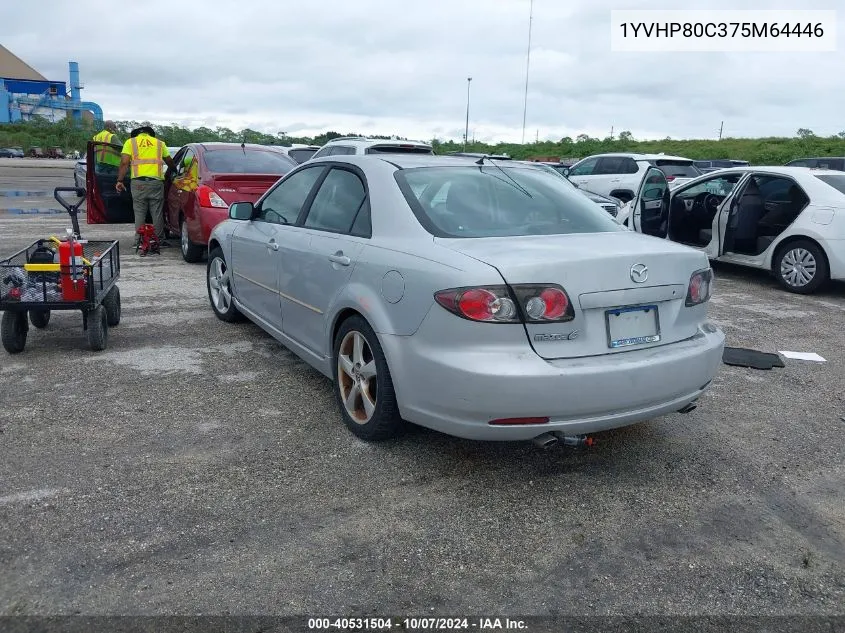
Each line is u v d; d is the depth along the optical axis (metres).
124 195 10.43
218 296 6.39
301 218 4.77
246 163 9.45
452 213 3.80
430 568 2.86
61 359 5.21
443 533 3.10
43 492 3.30
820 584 2.84
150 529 3.04
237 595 2.65
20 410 4.23
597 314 3.30
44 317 5.93
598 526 3.21
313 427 4.14
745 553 3.04
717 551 3.05
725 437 4.23
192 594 2.64
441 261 3.34
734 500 3.49
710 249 9.62
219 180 8.79
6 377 4.80
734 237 9.27
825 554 3.05
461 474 3.63
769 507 3.43
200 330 6.09
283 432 4.05
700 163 26.25
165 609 2.55
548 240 3.60
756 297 8.37
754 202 9.15
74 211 6.16
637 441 4.13
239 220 5.64
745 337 6.52
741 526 3.25
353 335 3.93
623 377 3.24
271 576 2.76
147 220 10.75
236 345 5.67
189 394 4.59
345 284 3.93
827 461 3.95
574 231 3.90
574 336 3.24
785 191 8.94
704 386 3.66
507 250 3.34
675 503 3.44
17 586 2.64
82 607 2.55
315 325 4.35
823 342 6.43
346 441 3.96
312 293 4.34
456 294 3.19
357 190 4.27
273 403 4.48
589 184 16.67
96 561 2.80
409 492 3.44
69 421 4.10
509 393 3.11
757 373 5.48
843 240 8.12
